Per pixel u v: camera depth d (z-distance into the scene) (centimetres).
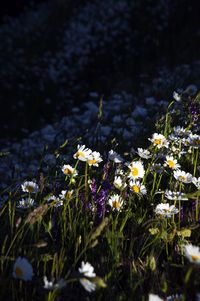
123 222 159
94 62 612
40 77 636
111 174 182
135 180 176
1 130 561
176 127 212
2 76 666
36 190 168
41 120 541
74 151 235
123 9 671
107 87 546
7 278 142
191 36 591
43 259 147
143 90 388
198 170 188
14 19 912
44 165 245
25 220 150
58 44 682
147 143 226
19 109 594
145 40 601
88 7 724
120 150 228
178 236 160
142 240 162
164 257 160
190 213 171
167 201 176
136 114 277
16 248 153
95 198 165
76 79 605
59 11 759
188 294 146
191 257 133
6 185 241
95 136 250
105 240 160
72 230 160
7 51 730
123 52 608
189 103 227
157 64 554
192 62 492
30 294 149
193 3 646
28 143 363
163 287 138
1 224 165
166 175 187
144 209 173
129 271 155
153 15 633
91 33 659
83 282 131
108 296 147
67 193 164
